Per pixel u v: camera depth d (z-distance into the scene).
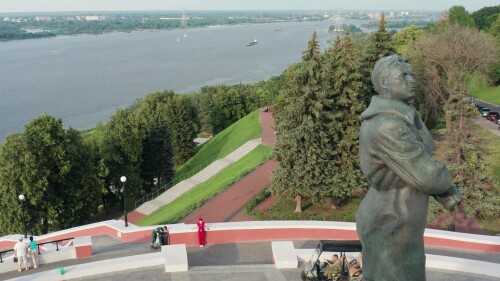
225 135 70.38
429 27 89.69
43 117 42.47
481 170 29.16
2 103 140.38
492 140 45.72
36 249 21.67
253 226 23.45
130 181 51.69
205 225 23.77
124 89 159.88
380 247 6.53
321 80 32.91
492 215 29.64
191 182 51.69
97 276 18.00
